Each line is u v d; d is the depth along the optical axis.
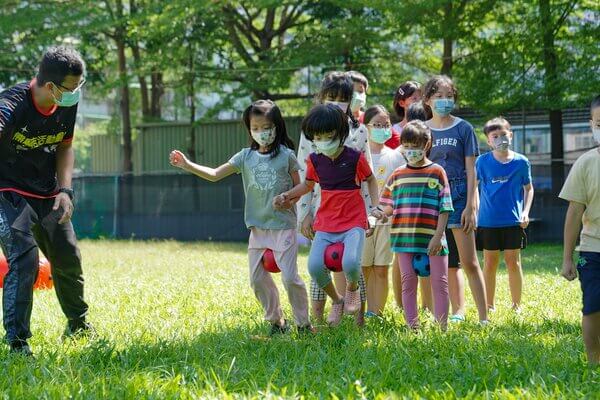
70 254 8.13
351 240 8.31
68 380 6.10
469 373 6.39
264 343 7.79
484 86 31.78
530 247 27.91
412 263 9.12
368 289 10.32
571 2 30.78
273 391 5.88
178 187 35.91
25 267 7.39
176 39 39.19
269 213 8.45
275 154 8.46
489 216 11.50
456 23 31.73
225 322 9.48
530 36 31.16
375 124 10.27
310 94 39.81
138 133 46.19
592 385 6.05
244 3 37.84
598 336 6.74
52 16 38.69
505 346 7.64
